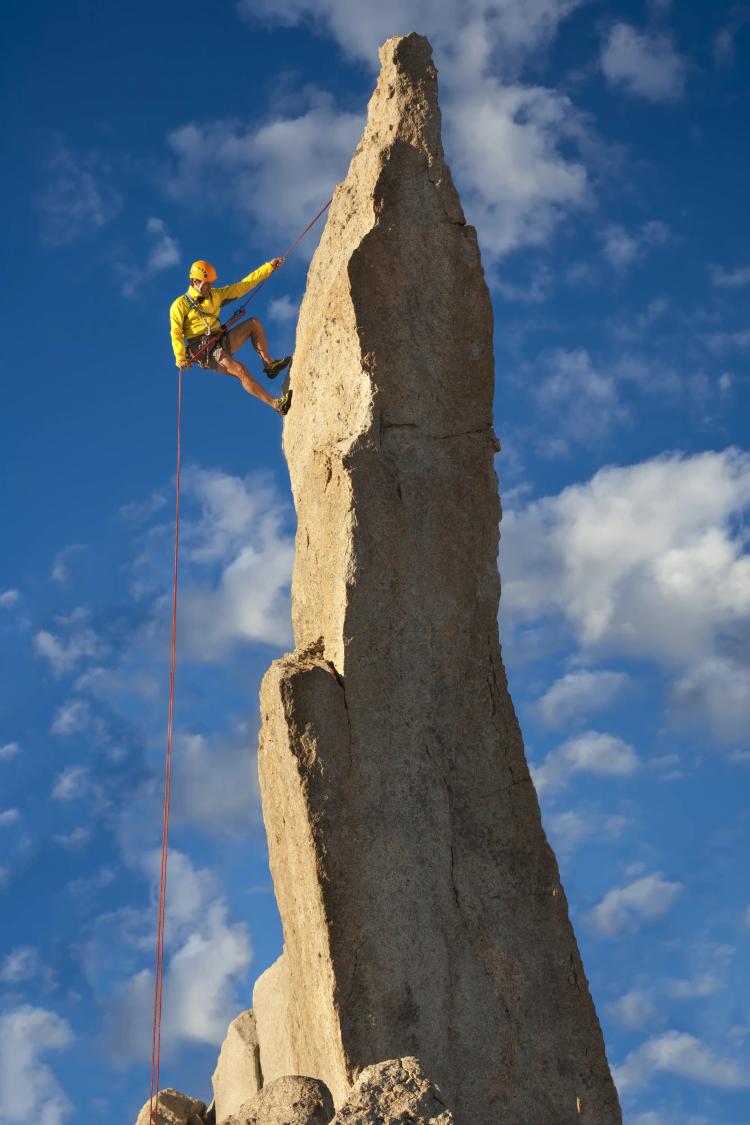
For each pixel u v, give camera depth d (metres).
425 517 11.63
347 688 11.19
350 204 12.41
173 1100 14.57
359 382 11.76
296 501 12.83
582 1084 10.96
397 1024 10.60
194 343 14.70
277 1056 13.90
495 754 11.52
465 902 11.09
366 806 11.01
